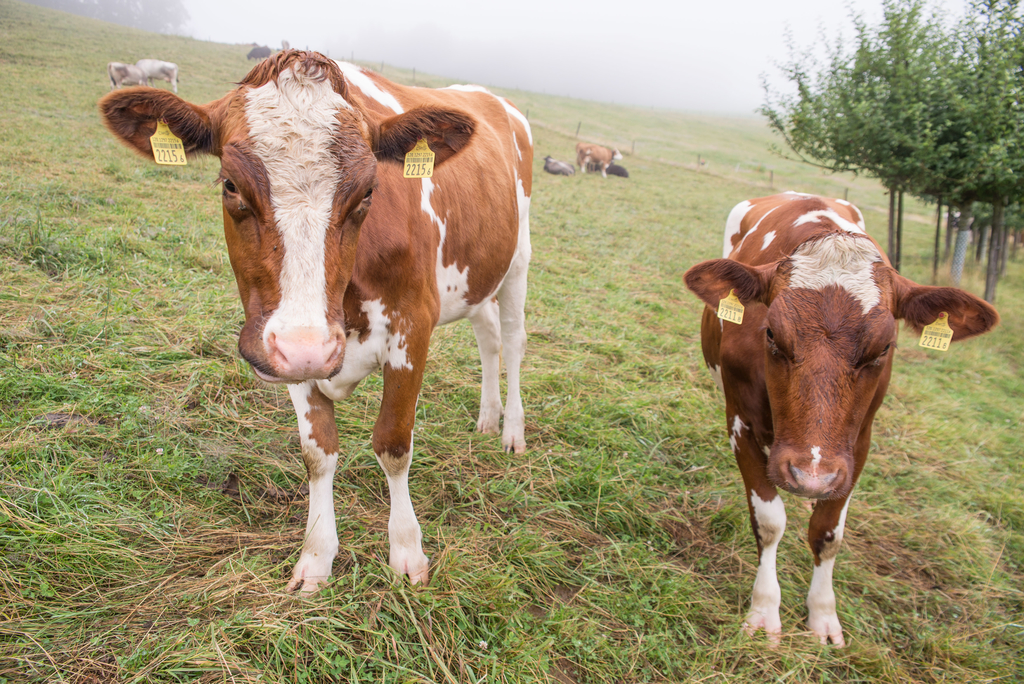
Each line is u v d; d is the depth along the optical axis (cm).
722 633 302
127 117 219
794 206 378
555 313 689
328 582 270
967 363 866
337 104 212
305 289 200
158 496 301
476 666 248
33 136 1067
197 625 235
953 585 392
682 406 527
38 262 492
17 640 216
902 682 299
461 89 431
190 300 495
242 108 206
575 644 271
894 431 591
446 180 309
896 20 1052
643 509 382
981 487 514
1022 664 328
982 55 1006
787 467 271
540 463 409
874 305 271
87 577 249
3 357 363
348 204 208
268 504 322
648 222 1527
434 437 402
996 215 1162
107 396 357
